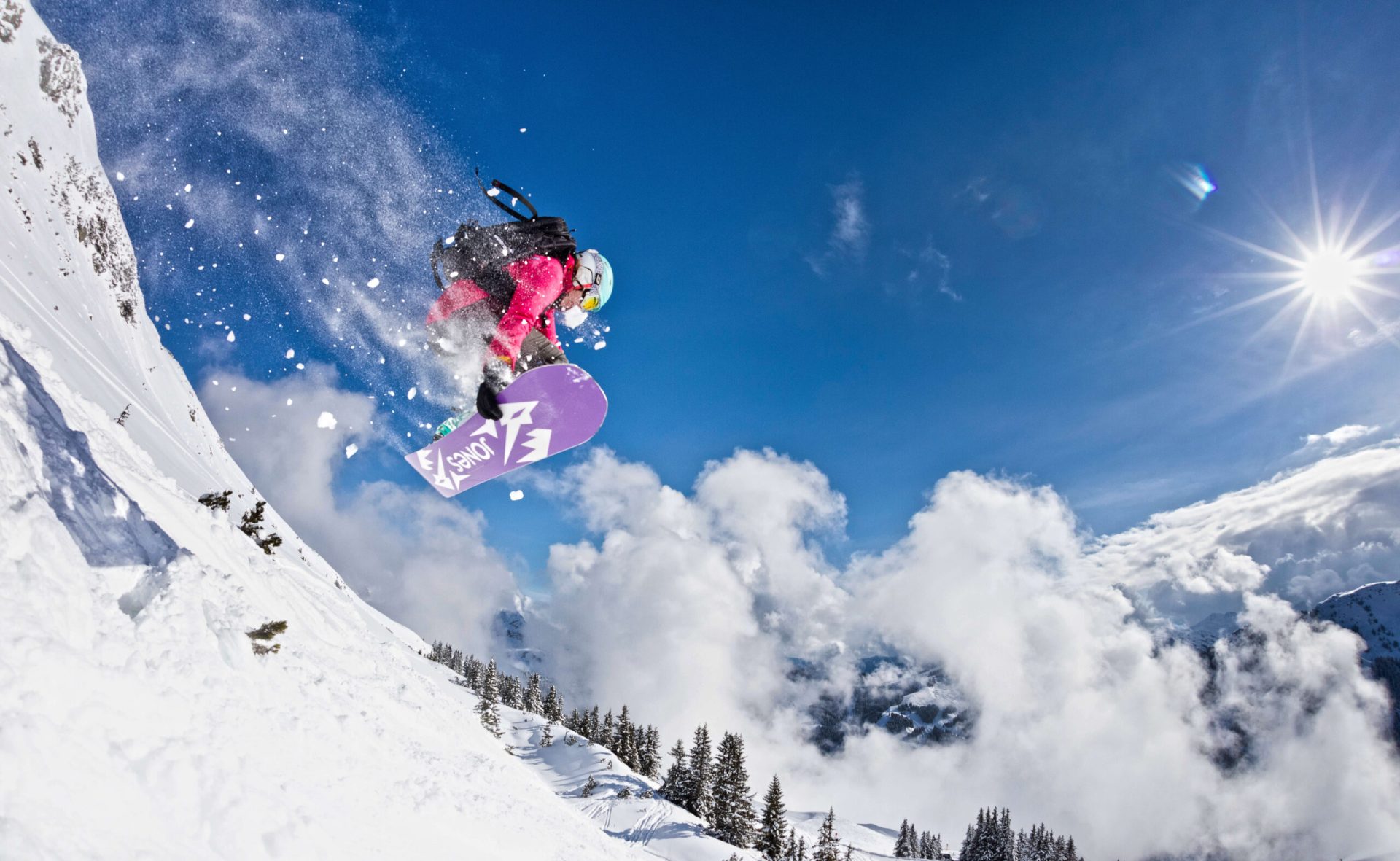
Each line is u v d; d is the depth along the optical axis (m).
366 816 3.38
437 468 4.21
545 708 77.31
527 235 4.01
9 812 1.61
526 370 4.11
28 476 2.67
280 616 6.27
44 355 5.09
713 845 38.38
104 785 1.95
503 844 4.82
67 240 47.41
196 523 6.00
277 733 3.22
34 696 1.91
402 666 10.14
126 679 2.38
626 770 58.53
